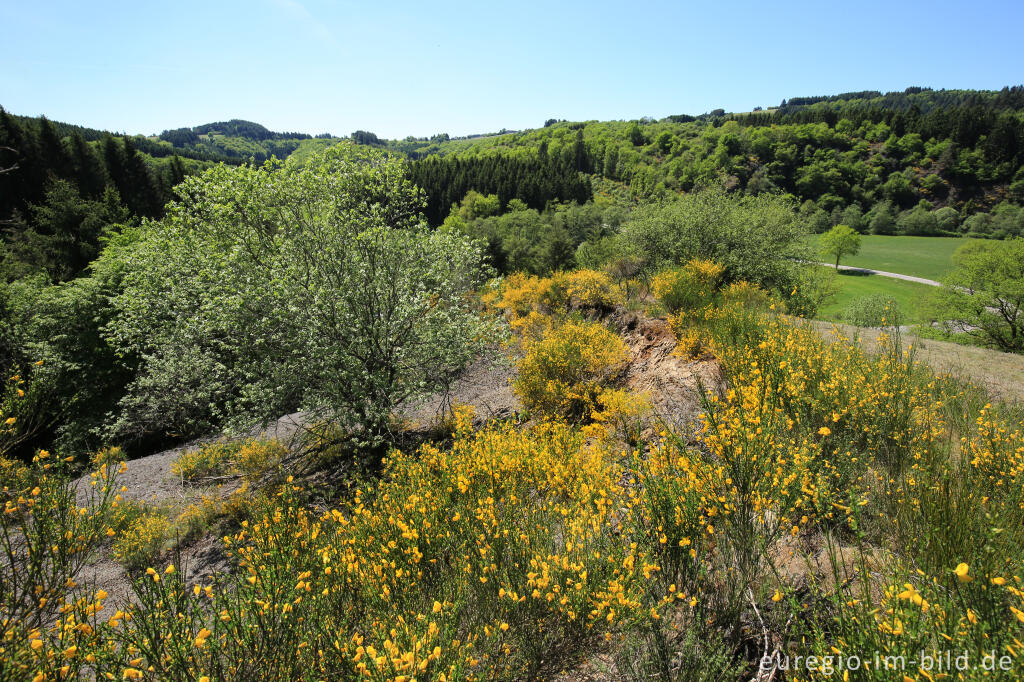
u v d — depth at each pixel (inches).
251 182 369.7
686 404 219.0
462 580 111.8
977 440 134.2
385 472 209.3
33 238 1204.5
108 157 2005.4
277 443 362.6
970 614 57.9
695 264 490.3
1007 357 282.4
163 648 77.0
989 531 77.6
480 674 81.5
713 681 79.0
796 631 79.8
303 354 304.2
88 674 78.7
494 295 590.6
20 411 126.0
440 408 392.2
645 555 101.1
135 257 414.9
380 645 83.8
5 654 69.5
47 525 89.7
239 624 82.6
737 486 109.0
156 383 456.4
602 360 306.7
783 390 165.5
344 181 370.3
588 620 95.0
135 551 240.5
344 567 112.3
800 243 663.1
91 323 649.6
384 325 312.5
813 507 111.6
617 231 836.6
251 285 305.3
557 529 134.0
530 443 190.2
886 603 66.6
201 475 350.0
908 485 111.7
